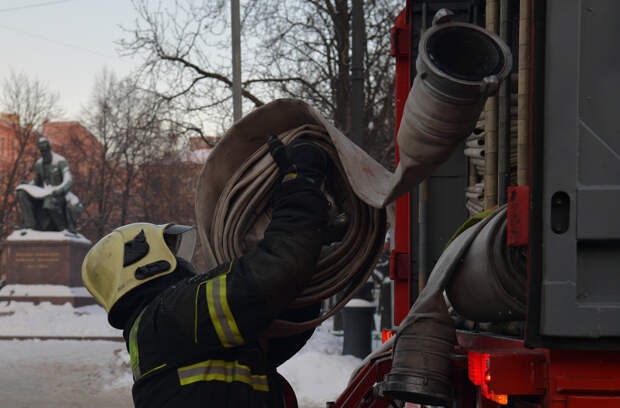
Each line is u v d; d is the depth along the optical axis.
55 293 22.53
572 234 1.87
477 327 2.88
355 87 11.39
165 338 2.00
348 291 2.39
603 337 1.84
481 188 3.65
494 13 3.59
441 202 4.06
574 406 1.88
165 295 2.06
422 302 2.39
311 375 9.41
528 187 1.98
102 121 41.09
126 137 33.66
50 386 9.76
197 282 2.00
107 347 14.93
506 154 3.40
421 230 3.98
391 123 16.91
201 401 1.98
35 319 19.44
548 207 1.89
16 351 13.99
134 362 2.08
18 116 44.19
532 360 1.98
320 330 15.89
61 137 52.00
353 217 2.34
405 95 4.11
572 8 1.92
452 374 2.36
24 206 23.73
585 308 1.84
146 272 2.19
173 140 19.06
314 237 2.00
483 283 2.24
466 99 1.71
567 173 1.89
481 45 1.74
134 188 44.94
